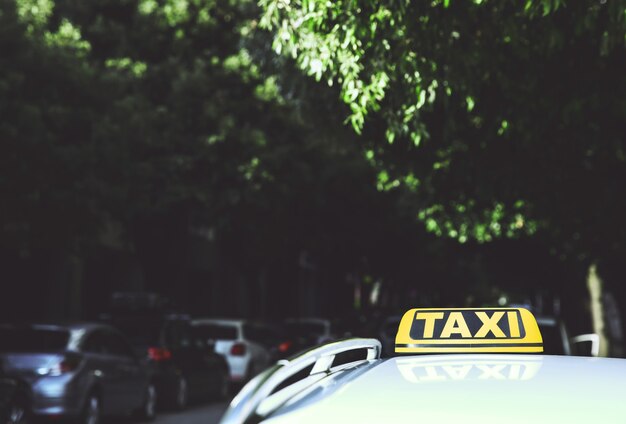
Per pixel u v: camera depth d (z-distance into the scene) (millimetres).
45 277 28125
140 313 19438
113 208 18297
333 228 34219
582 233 17328
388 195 35500
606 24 8500
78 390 13000
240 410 2281
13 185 15922
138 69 24953
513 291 65875
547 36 8812
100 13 25734
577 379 2439
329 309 54656
